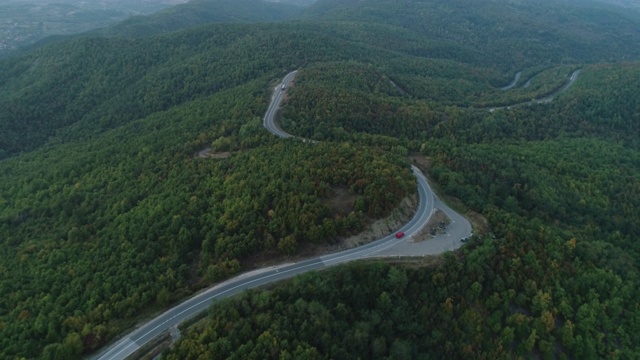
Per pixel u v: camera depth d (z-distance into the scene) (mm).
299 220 121000
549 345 107812
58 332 102500
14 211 164500
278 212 123812
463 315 108375
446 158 171000
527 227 135750
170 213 133000
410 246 124688
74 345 96312
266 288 109625
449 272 115375
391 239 126875
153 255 119812
